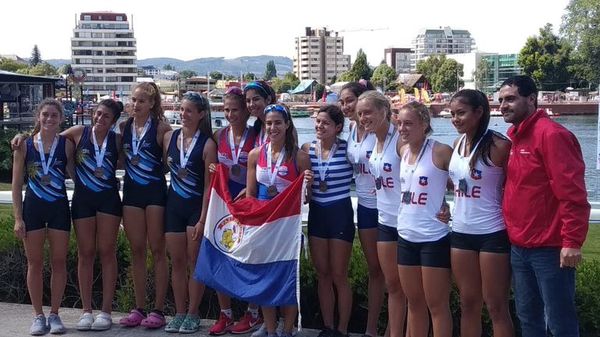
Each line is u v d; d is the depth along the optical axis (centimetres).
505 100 414
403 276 464
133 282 594
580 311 493
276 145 524
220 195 538
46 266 643
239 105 545
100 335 550
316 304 588
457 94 429
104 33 13550
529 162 402
